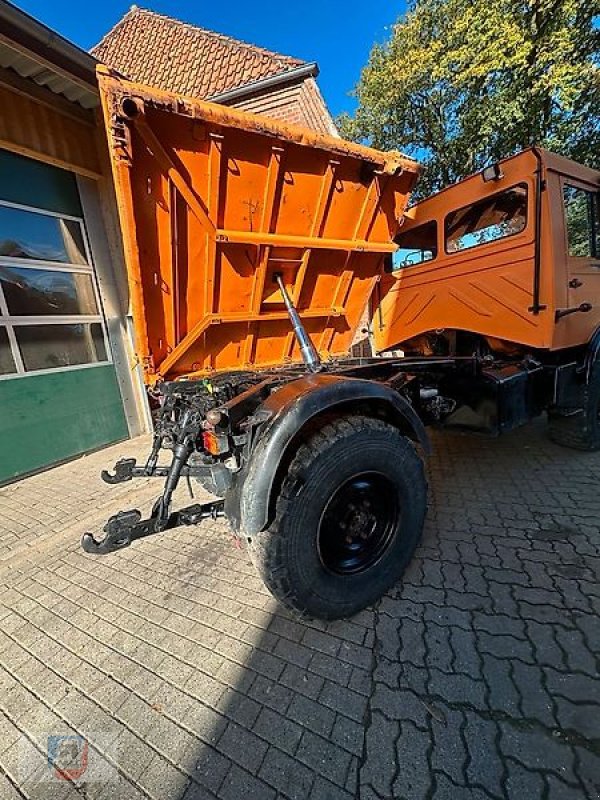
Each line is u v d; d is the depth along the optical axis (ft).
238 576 8.13
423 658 5.69
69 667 6.27
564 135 34.09
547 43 31.07
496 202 10.31
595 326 11.12
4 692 5.92
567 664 5.33
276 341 9.36
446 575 7.38
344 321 10.32
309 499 5.89
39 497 12.96
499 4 32.40
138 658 6.32
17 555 9.66
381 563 6.72
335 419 6.64
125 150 5.93
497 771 4.23
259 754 4.71
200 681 5.78
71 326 16.37
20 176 14.44
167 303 7.52
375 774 4.35
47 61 12.63
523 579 7.06
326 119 25.39
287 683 5.57
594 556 7.47
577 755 4.28
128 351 18.63
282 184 7.52
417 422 7.22
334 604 6.29
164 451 16.34
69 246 16.20
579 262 10.30
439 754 4.46
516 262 9.84
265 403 6.36
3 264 14.12
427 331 12.45
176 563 8.79
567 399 10.96
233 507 6.05
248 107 25.09
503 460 12.37
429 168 50.42
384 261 10.16
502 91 34.91
